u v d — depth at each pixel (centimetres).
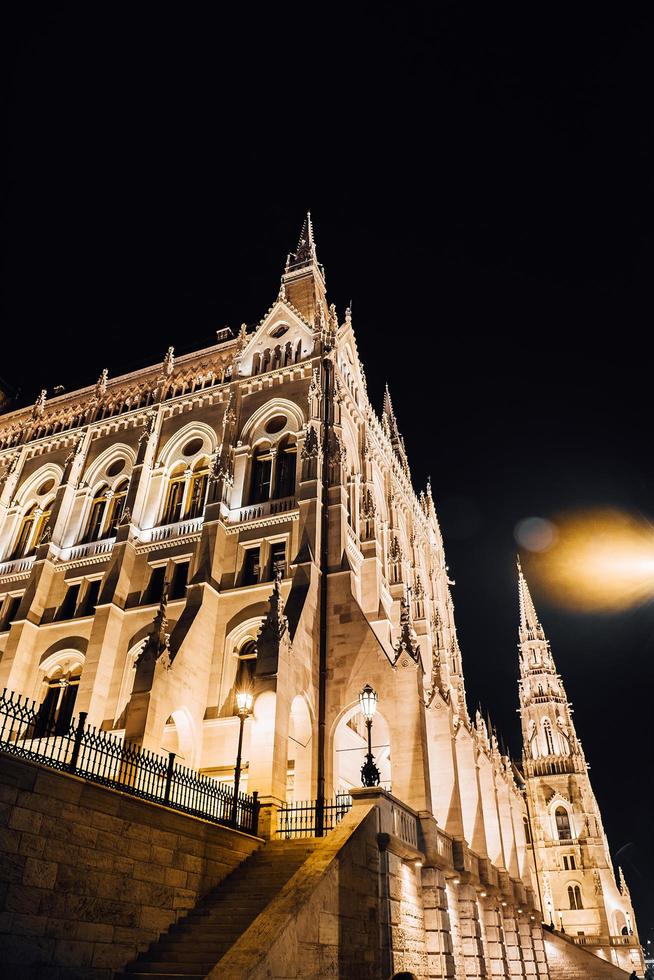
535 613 9944
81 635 3600
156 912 1653
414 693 2823
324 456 3691
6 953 1273
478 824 3662
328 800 2664
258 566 3475
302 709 2916
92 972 1444
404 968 2019
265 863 2048
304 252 5097
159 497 3975
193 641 3098
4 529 4422
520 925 4212
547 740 8719
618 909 7569
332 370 4050
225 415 4003
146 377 4638
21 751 1493
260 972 1287
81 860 1477
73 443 4572
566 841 7869
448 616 6353
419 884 2345
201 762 2959
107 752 1803
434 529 6631
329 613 3225
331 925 1612
